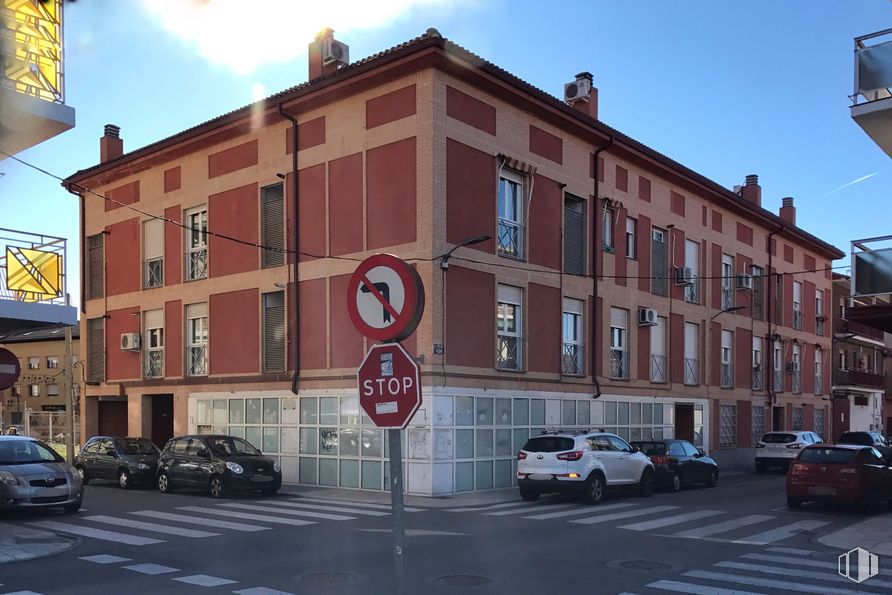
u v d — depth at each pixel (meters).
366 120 19.86
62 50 11.95
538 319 21.55
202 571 9.02
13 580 8.59
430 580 8.45
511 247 20.94
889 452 18.50
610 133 23.92
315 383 20.66
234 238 23.09
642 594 7.83
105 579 8.61
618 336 25.12
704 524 13.38
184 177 24.81
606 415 24.00
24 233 12.71
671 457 20.58
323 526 12.84
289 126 21.72
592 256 23.75
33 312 12.38
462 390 18.86
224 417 23.02
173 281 24.94
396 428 5.07
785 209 39.34
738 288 32.03
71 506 14.53
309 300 20.95
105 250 27.56
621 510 15.54
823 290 40.44
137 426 25.84
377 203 19.44
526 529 12.54
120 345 26.67
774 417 35.47
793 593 7.95
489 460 19.58
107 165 26.94
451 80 19.11
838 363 43.19
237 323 22.86
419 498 17.58
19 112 11.23
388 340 5.19
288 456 21.22
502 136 20.55
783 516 14.67
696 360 29.27
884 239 14.20
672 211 28.06
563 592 7.90
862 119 13.32
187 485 18.69
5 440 14.93
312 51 22.89
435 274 18.27
